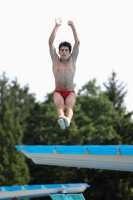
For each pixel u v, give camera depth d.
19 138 114.94
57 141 124.00
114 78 146.88
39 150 67.12
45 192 74.69
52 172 115.62
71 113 35.59
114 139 104.25
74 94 36.91
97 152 60.69
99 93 145.00
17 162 111.00
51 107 139.62
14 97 163.25
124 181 98.94
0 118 115.88
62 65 36.62
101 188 100.69
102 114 131.50
